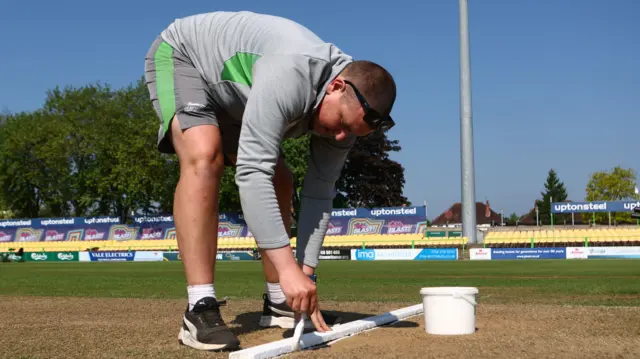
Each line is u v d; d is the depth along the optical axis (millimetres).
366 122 3275
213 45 3666
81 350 3477
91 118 51625
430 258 31281
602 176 74938
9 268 25094
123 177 47531
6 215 61469
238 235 41281
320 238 4066
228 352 3396
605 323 4406
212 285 3670
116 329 4410
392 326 4285
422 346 3385
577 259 27422
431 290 3844
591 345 3393
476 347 3334
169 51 3867
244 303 6809
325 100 3287
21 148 51344
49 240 46781
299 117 3314
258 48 3420
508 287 10062
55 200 53969
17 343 3754
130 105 52938
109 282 13234
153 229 44375
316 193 4055
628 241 32750
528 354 3121
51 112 53281
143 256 38812
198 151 3645
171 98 3754
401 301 7176
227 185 48062
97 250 44625
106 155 50719
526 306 5934
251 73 3449
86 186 52812
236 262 31484
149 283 12711
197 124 3686
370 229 38281
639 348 3295
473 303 3859
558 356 3064
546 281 11820
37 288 11125
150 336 4035
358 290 9883
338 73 3281
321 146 3982
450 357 3053
